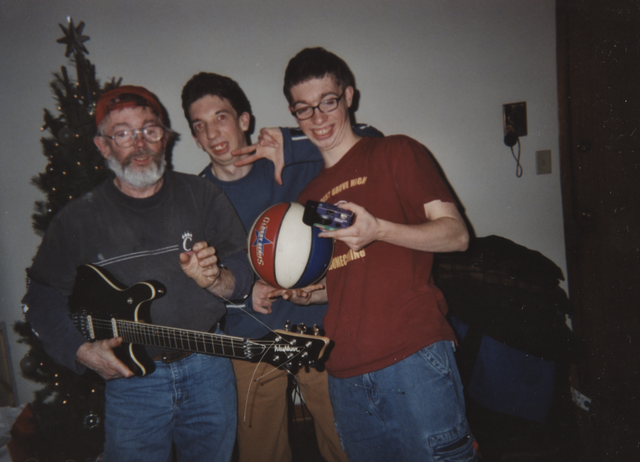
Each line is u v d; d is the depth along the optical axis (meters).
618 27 1.99
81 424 1.90
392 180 1.23
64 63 2.28
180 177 1.47
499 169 2.44
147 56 2.24
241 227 1.52
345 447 1.34
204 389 1.41
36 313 1.36
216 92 1.64
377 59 2.32
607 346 2.16
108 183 1.39
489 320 1.75
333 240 1.28
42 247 1.37
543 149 2.42
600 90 2.10
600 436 2.10
